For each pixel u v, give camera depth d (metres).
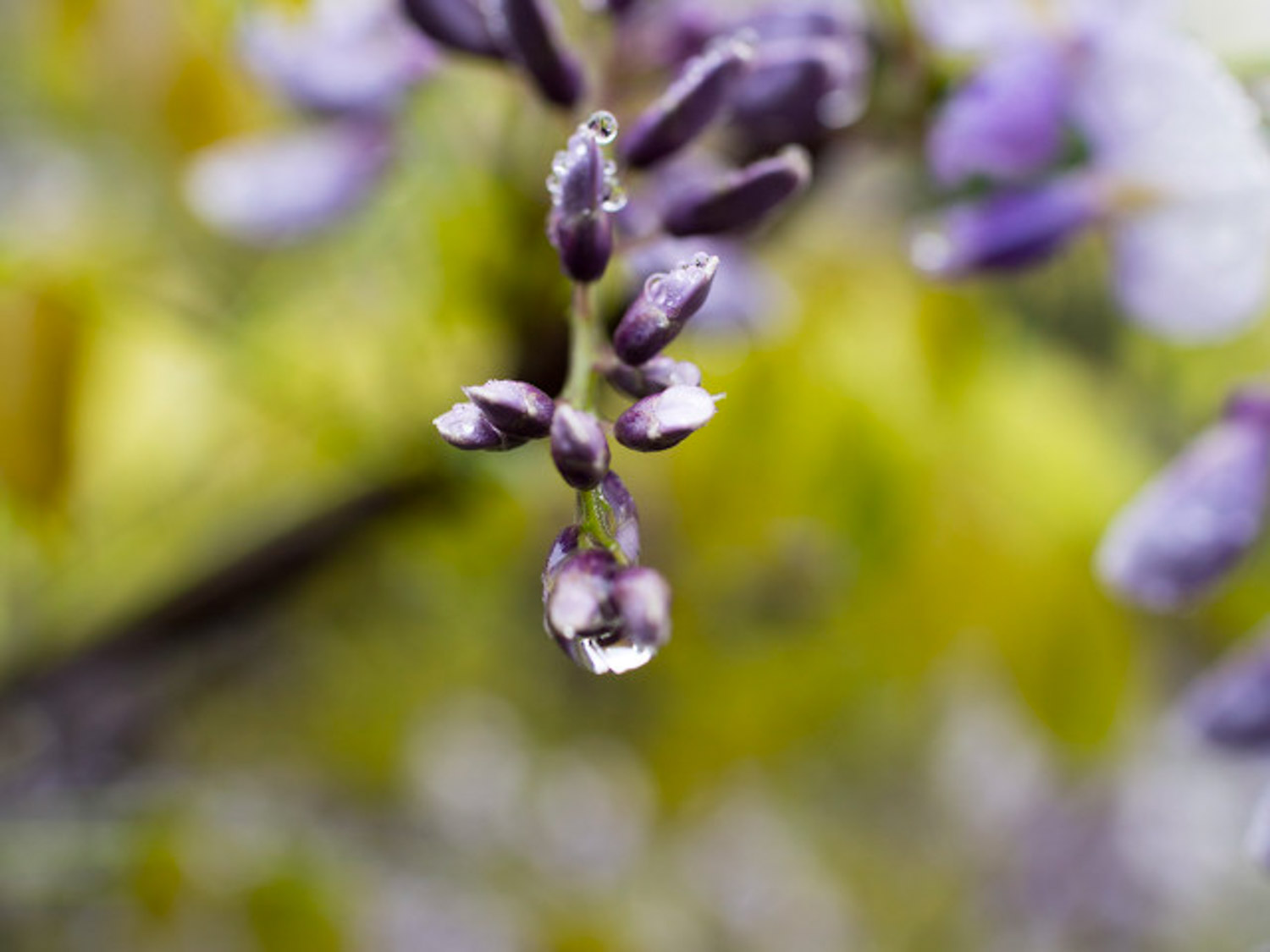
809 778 1.02
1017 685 0.35
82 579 0.35
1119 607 0.34
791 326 0.35
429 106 0.32
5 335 0.33
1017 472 0.35
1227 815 1.08
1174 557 0.28
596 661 0.22
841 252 0.35
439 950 0.75
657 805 0.45
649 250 0.27
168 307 0.36
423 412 0.35
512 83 0.30
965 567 0.35
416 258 0.36
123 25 0.37
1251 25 0.30
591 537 0.22
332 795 0.71
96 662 0.35
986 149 0.29
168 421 0.36
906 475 0.35
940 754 1.05
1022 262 0.30
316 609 0.57
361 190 0.34
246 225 0.34
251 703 0.60
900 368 0.35
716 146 0.29
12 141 0.47
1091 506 0.34
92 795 0.43
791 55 0.28
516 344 0.32
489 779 0.91
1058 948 1.04
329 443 0.35
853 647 0.38
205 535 0.36
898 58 0.31
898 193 0.35
